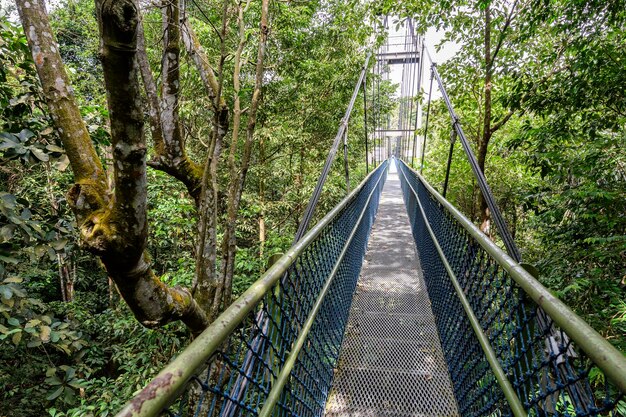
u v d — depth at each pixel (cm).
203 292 282
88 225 165
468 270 224
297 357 166
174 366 71
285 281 159
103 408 370
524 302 132
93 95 722
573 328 87
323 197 968
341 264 300
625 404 188
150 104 292
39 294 827
